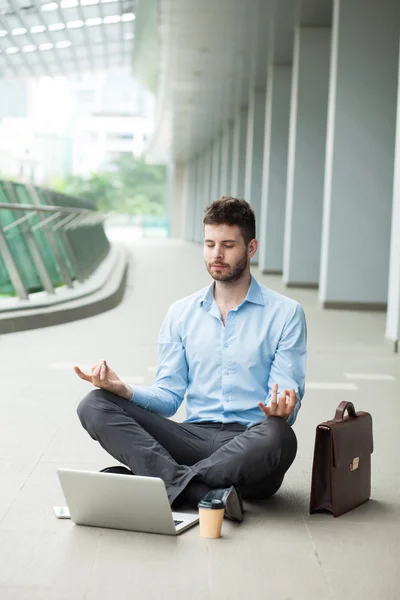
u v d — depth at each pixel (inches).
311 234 729.6
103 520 143.8
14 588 118.3
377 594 118.7
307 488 169.6
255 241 159.8
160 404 158.9
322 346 402.9
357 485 158.4
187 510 152.0
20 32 1091.3
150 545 135.9
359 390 291.1
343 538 141.1
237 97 1154.7
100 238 983.0
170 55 906.1
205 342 161.3
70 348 373.1
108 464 186.4
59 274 649.6
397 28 567.5
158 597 116.0
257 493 156.8
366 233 581.3
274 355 159.3
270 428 147.9
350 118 573.9
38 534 140.6
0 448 199.5
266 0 642.8
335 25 576.7
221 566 127.7
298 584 121.6
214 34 781.9
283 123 883.4
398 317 394.0
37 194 602.5
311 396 277.4
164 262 1041.5
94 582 120.8
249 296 159.6
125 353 361.1
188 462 158.7
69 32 1095.6
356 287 585.0
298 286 736.3
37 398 260.4
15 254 530.0
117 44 1159.0
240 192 1252.5
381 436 221.8
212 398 161.0
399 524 148.9
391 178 578.2
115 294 582.9
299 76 716.7
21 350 364.8
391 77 570.6
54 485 169.6
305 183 724.7
